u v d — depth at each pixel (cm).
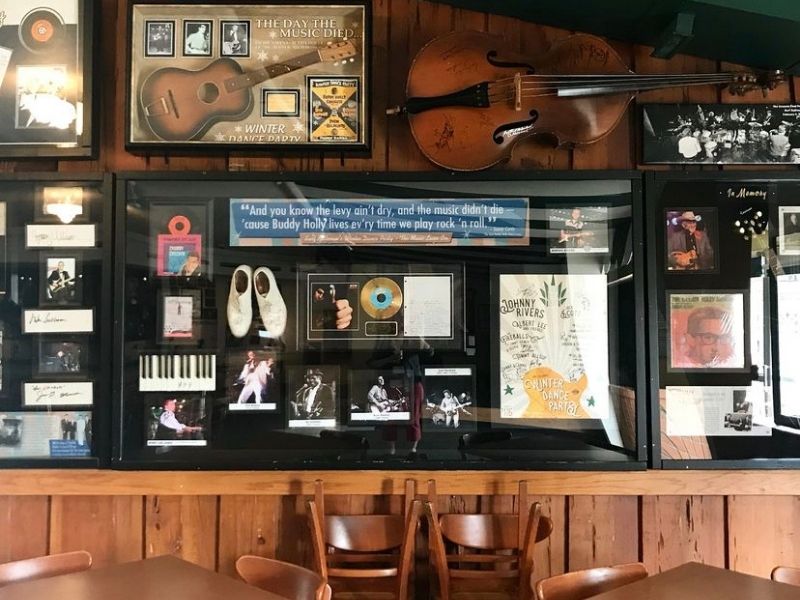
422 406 206
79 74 209
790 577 173
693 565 174
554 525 210
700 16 187
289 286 209
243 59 208
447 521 203
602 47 197
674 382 206
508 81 196
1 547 208
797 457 205
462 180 209
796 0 183
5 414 205
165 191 209
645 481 206
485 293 209
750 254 209
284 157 213
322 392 207
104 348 205
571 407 206
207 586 154
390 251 210
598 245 209
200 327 207
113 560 208
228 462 203
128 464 202
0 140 207
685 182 210
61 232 208
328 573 192
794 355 208
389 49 214
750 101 213
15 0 210
